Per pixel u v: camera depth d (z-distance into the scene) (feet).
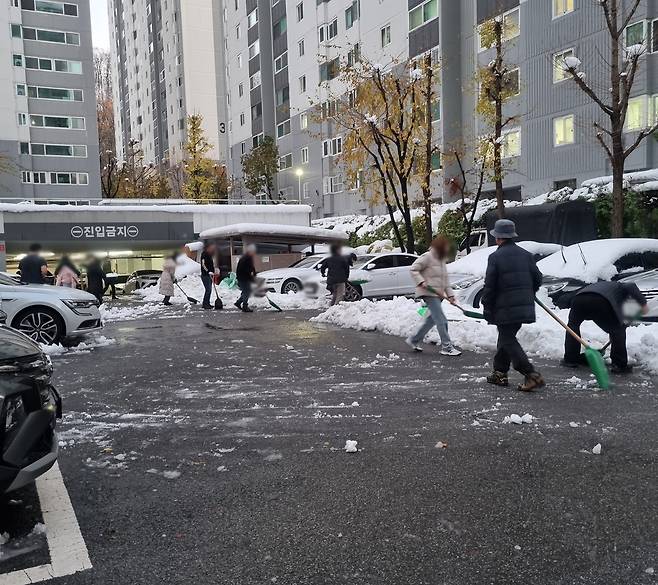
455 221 76.38
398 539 10.07
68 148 168.35
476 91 82.43
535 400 18.39
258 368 24.57
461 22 93.04
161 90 259.80
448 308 35.50
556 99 76.54
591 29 71.51
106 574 9.12
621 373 21.50
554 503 11.31
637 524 10.44
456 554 9.55
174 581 8.92
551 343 25.50
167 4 240.12
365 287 52.21
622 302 21.42
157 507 11.50
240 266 47.88
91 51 170.91
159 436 15.85
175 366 25.44
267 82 157.58
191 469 13.46
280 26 147.43
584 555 9.46
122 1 309.63
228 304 55.52
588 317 22.00
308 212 95.25
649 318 26.08
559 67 66.64
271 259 77.71
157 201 93.40
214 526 10.68
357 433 15.74
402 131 69.15
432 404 18.31
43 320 29.91
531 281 19.66
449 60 92.94
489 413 17.15
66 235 82.89
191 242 89.25
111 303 62.44
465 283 37.04
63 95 167.53
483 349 27.40
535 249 40.06
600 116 70.64
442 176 93.25
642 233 53.83
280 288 56.65
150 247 91.30
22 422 9.98
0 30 158.61
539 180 79.77
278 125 150.92
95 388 21.57
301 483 12.53
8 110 159.63
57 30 166.30
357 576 8.96
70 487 12.52
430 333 30.22
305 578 8.94
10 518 11.11
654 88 65.46
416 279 26.02
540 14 77.97
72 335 31.07
